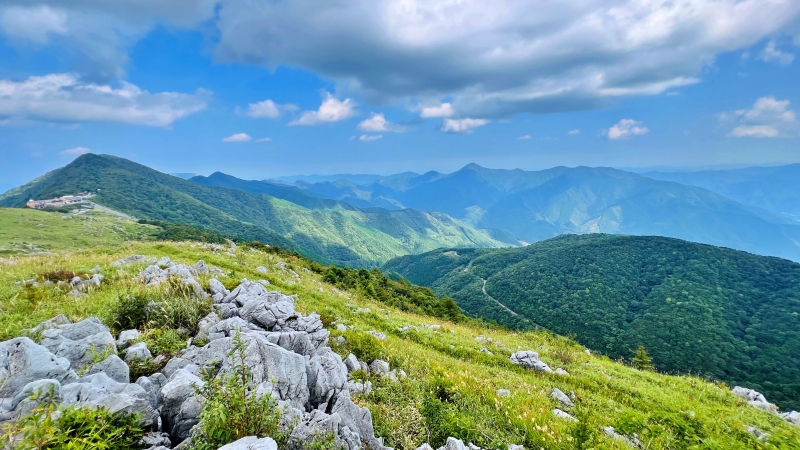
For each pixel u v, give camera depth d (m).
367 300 35.12
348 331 15.76
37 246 135.25
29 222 167.12
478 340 22.92
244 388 5.54
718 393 18.55
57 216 193.62
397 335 20.55
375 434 8.08
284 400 7.21
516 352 19.97
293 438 5.73
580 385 16.47
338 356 11.23
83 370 6.87
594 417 12.52
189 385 6.28
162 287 12.73
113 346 7.81
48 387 5.36
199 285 14.38
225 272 23.25
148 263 18.62
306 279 34.50
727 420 14.64
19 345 6.50
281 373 7.64
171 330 9.66
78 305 10.52
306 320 12.98
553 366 19.08
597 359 23.77
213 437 5.09
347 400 7.69
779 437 13.85
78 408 5.09
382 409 9.22
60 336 7.68
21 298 10.59
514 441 9.37
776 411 18.06
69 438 4.41
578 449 9.16
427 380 12.07
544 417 10.89
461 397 11.30
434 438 8.63
